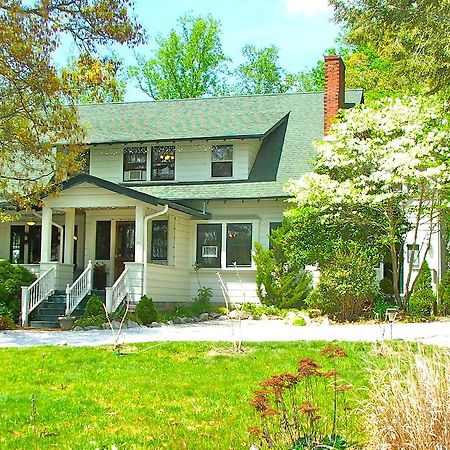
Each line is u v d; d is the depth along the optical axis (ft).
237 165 82.69
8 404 28.91
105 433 24.34
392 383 17.69
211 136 81.56
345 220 67.92
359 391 28.27
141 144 85.40
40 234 86.02
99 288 82.28
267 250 76.64
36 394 30.83
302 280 72.08
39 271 75.31
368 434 19.12
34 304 69.10
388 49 71.72
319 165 70.95
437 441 16.12
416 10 64.75
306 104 93.86
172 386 31.96
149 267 70.44
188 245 81.25
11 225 86.94
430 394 16.72
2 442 23.18
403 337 46.29
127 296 69.15
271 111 91.76
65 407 28.32
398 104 68.90
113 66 65.77
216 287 80.33
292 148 85.71
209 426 25.02
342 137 69.36
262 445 20.06
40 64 60.54
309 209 68.74
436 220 81.05
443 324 59.16
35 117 63.57
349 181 66.85
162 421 25.93
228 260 80.12
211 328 59.41
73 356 39.83
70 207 72.13
